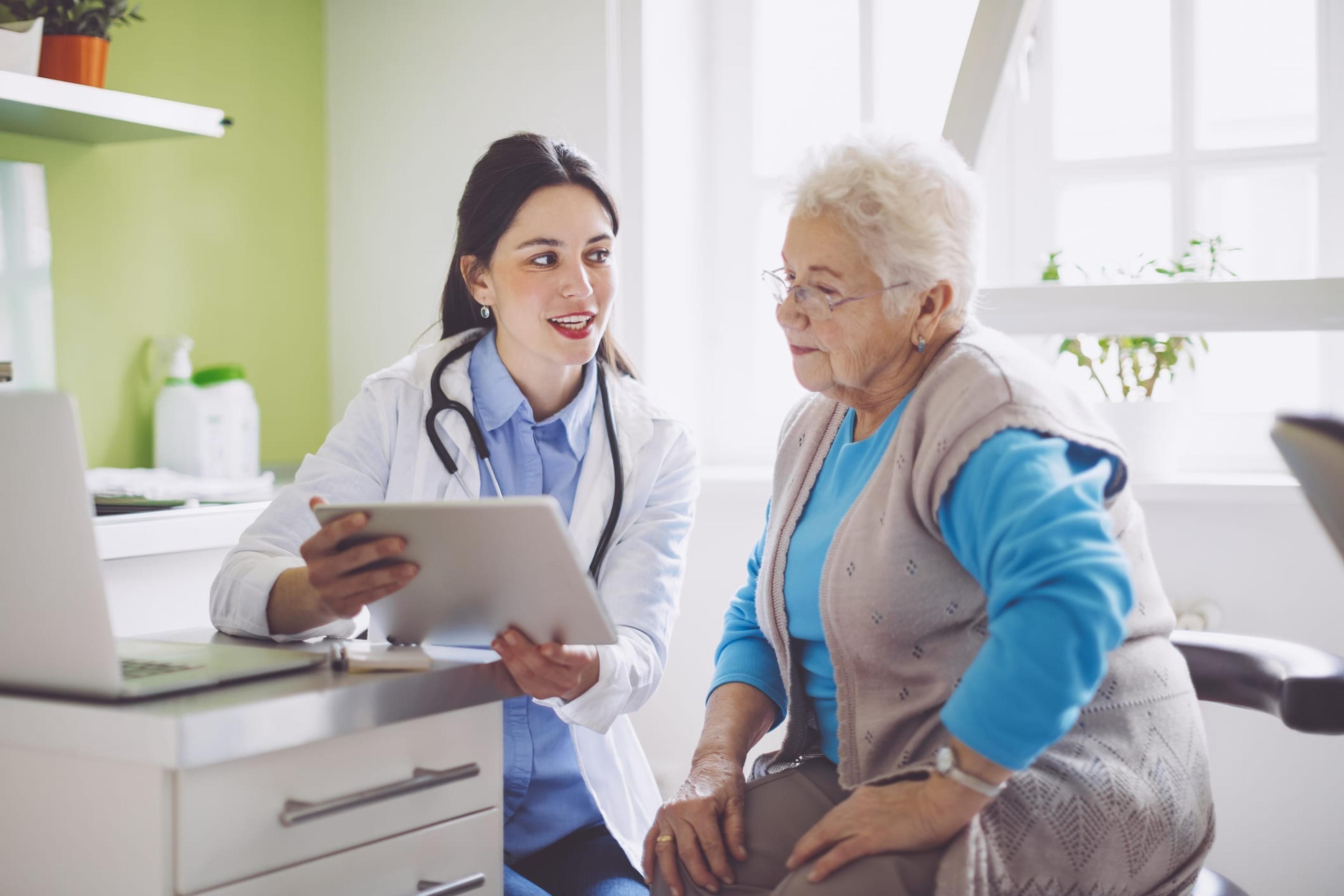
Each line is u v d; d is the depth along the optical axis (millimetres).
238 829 849
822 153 1187
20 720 880
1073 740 1059
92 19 1955
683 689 2340
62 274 2133
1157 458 2031
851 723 1150
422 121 2516
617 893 1330
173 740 797
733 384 2578
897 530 1097
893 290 1130
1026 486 976
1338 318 1270
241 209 2451
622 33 2318
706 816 1183
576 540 1469
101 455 2205
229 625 1256
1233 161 2180
